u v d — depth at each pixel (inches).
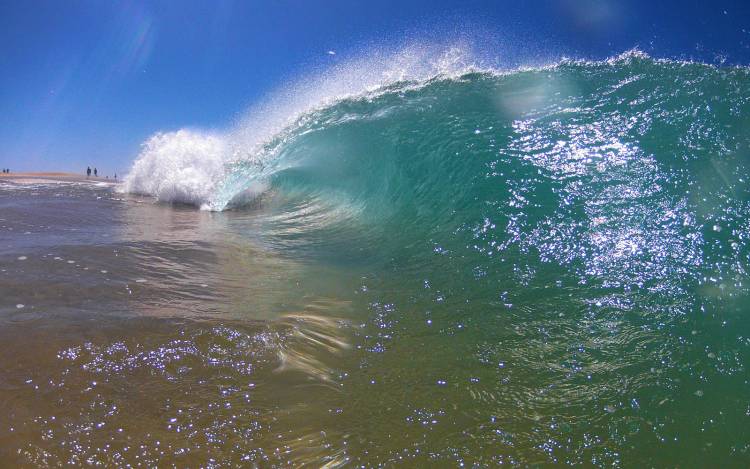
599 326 116.1
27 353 100.1
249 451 77.9
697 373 97.0
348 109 318.0
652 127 200.8
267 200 304.3
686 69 229.8
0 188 403.5
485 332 117.8
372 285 151.5
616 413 88.5
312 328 120.4
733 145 176.4
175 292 141.9
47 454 73.7
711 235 140.8
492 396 94.0
